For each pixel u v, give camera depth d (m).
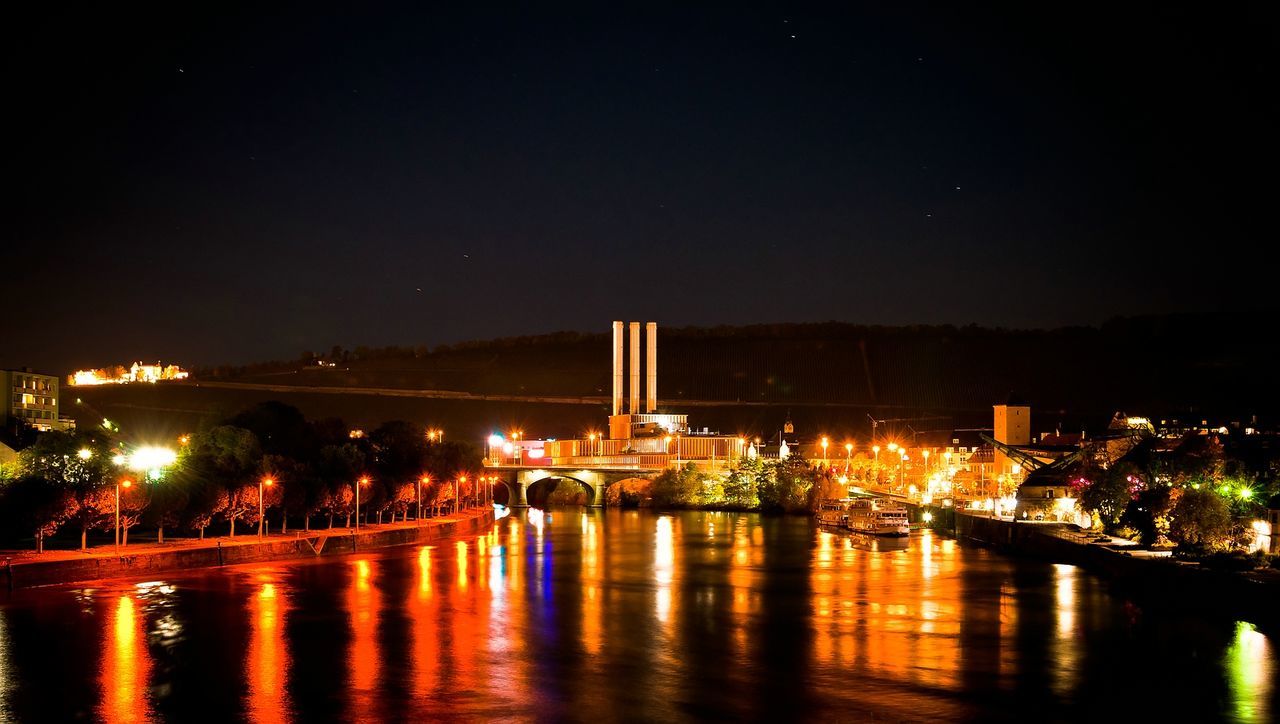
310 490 145.25
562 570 126.56
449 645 82.88
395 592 107.50
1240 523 104.06
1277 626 81.69
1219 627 87.31
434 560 135.88
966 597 104.75
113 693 68.50
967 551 148.00
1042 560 134.88
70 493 109.56
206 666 75.19
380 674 73.81
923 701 67.69
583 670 75.31
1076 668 75.25
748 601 103.50
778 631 88.50
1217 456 116.69
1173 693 69.19
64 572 105.44
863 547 154.38
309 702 67.19
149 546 121.50
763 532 181.25
